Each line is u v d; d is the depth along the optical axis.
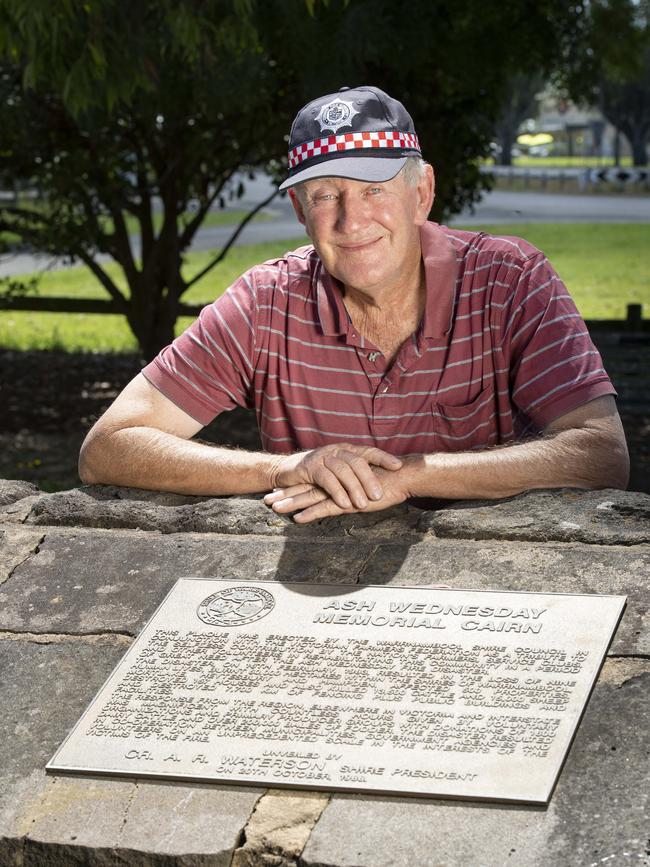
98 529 2.75
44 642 2.35
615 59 9.34
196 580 2.47
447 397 2.74
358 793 1.91
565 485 2.62
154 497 2.83
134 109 7.81
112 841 1.88
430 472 2.56
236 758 2.00
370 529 2.59
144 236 9.86
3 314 15.13
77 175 8.58
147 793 1.97
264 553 2.54
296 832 1.86
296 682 2.14
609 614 2.20
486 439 2.79
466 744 1.95
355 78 6.82
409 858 1.78
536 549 2.42
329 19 6.71
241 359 2.81
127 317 10.20
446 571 2.39
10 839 1.91
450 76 8.44
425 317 2.67
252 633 2.28
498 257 2.73
